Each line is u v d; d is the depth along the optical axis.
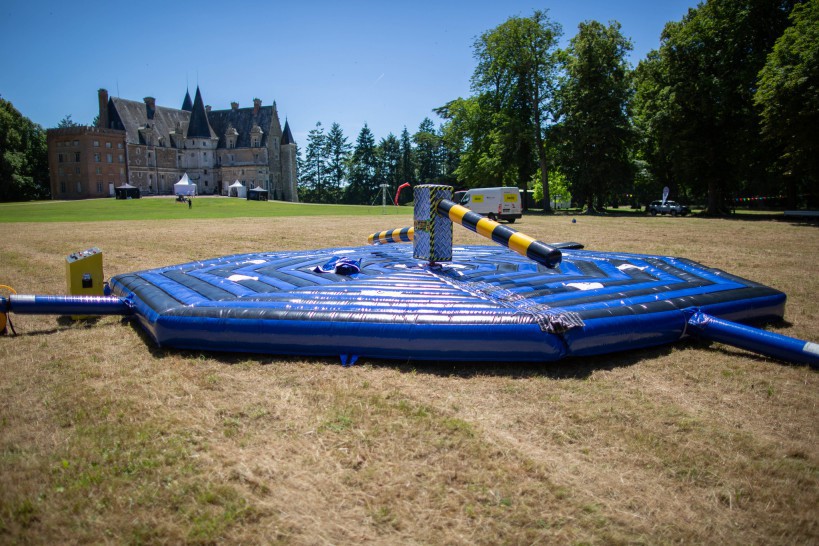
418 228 8.02
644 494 3.03
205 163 109.69
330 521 2.80
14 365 5.04
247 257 9.48
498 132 47.78
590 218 36.22
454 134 56.59
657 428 3.78
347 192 110.12
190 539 2.66
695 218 35.06
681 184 47.22
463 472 3.22
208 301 5.84
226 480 3.13
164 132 105.31
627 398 4.28
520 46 46.88
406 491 3.04
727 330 5.37
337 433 3.67
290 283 6.84
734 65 34.59
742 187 54.75
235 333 5.24
